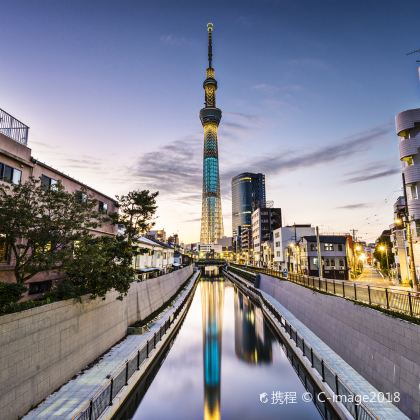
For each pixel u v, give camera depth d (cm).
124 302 2405
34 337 1241
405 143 3719
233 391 1839
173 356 2492
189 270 9606
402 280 4453
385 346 1373
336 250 6556
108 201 3122
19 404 1117
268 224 11738
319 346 2075
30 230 1484
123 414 1353
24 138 2019
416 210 3625
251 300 5628
